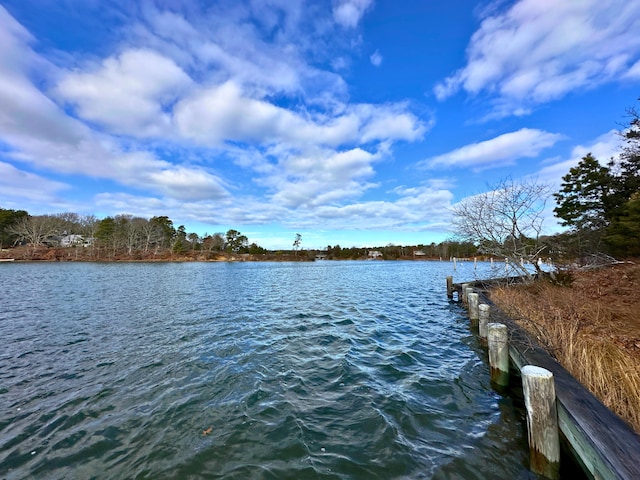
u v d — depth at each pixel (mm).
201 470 3506
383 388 5695
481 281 16766
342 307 15102
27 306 14438
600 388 4348
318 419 4602
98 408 4941
